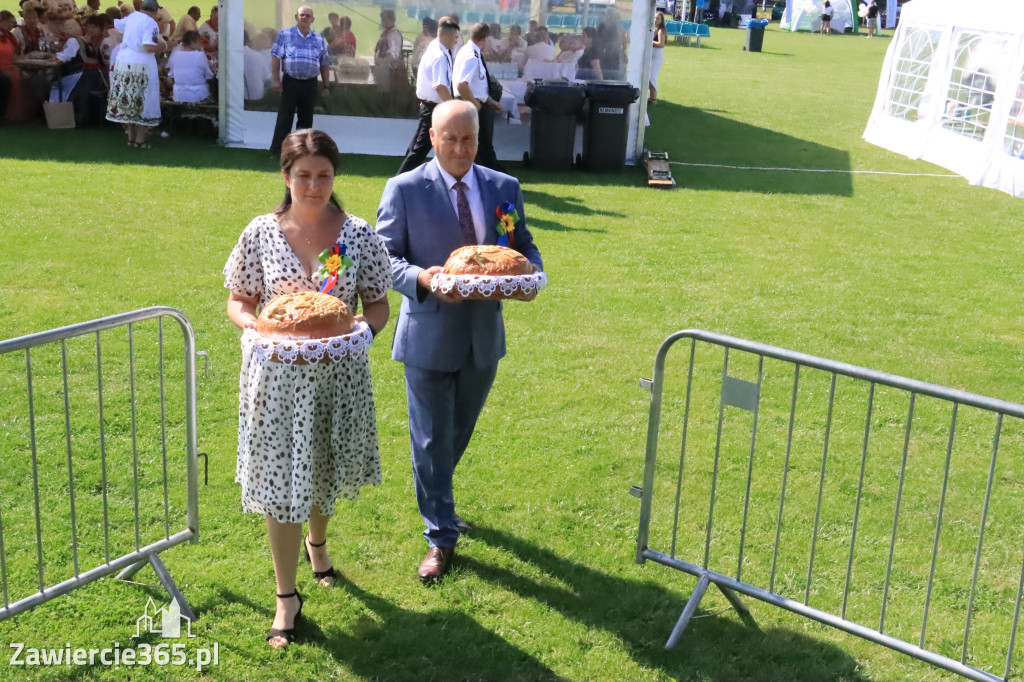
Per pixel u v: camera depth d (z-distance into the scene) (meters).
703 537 4.68
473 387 4.25
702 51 34.94
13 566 4.12
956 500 5.14
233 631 3.82
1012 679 3.73
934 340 7.63
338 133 14.36
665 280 8.82
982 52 14.66
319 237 3.77
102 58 15.27
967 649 3.91
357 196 11.56
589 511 4.88
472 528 4.65
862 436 5.86
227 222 9.94
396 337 4.19
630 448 5.56
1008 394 6.64
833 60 33.91
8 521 4.45
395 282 4.02
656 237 10.34
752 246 10.20
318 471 3.79
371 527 4.60
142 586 4.07
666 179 13.05
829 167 15.06
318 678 3.59
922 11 16.41
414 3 13.97
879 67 32.19
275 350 3.35
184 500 4.75
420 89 11.45
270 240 3.74
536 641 3.85
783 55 35.03
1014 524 4.91
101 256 8.53
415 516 4.71
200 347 6.64
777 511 4.95
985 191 13.71
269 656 3.69
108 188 11.12
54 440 5.21
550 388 6.34
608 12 13.96
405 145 14.44
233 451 5.26
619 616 4.04
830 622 3.73
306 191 3.65
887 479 5.33
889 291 8.86
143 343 6.62
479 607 4.06
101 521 4.52
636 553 4.19
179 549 4.34
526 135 14.41
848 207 12.37
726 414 6.09
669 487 5.15
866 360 7.11
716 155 15.57
